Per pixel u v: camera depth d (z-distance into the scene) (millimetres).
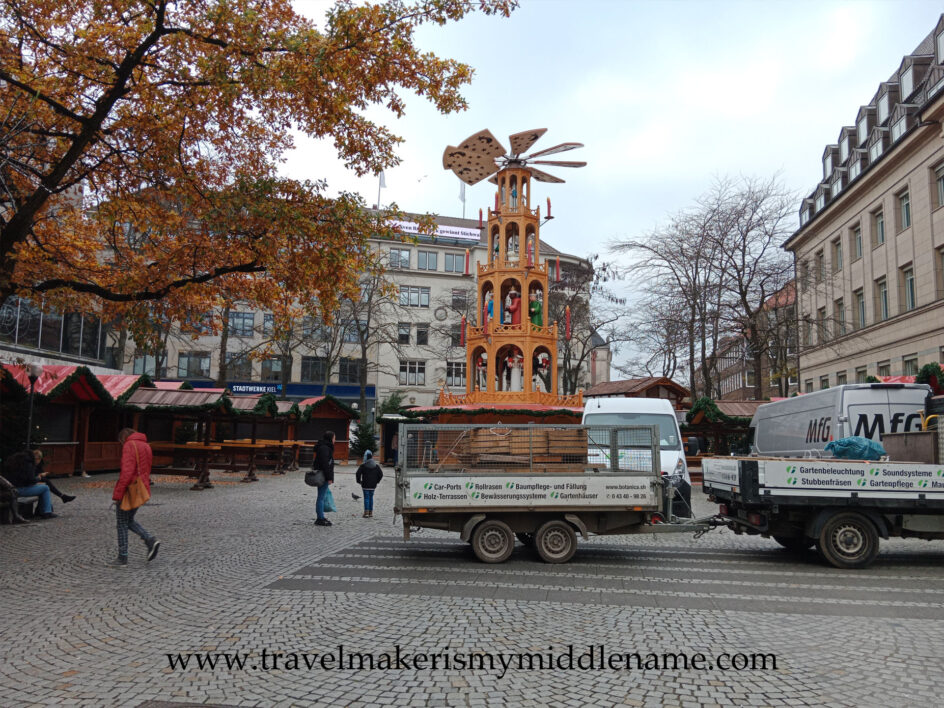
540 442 9422
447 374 59500
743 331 26000
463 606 6684
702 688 4547
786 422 16156
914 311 29250
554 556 9195
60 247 13648
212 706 4188
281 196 11477
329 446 12766
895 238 31328
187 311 13586
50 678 4629
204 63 10477
